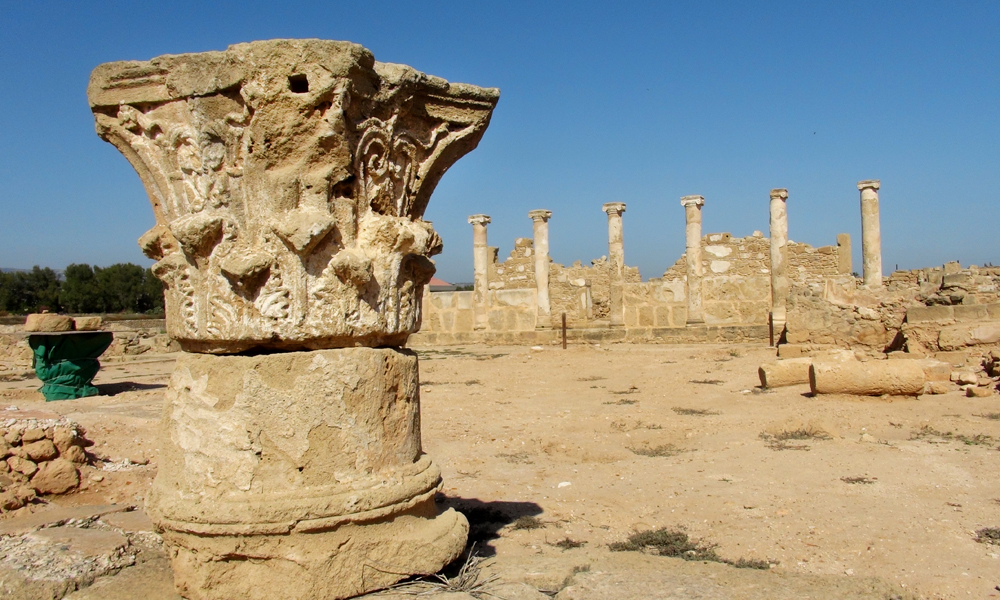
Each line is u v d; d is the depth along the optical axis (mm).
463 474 8062
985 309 15594
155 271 4758
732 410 11703
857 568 4996
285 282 4438
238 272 4305
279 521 4188
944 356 15016
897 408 11008
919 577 4805
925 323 16109
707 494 6930
